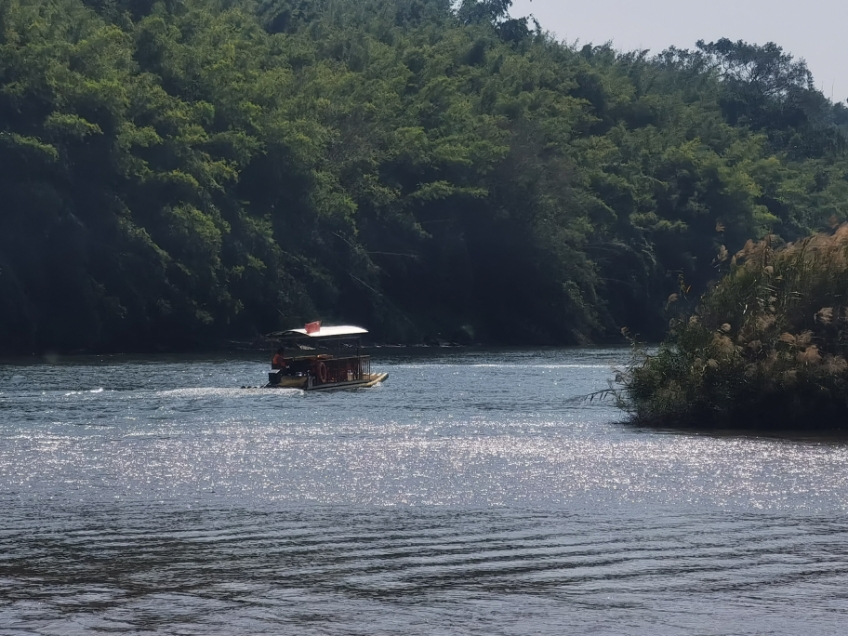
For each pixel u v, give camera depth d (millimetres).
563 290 161500
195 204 120812
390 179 154500
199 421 52625
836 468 38938
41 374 82312
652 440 46062
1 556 26531
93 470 38312
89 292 110125
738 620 21891
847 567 25578
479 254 160000
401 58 190500
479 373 87250
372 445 44500
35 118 109250
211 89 134750
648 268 178875
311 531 29047
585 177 179125
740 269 52562
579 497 33719
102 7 143375
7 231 106500
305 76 159250
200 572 25188
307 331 73375
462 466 39312
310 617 22047
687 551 27016
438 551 27000
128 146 114562
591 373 87125
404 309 151875
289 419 53719
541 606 22719
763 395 49594
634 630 21359
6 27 111812
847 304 50531
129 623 21641
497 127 169250
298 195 138375
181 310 117438
